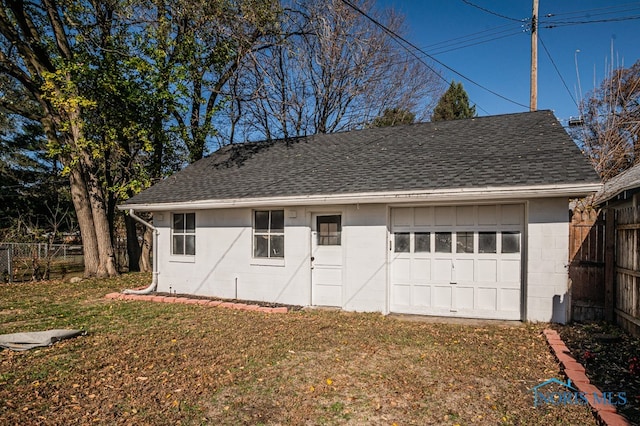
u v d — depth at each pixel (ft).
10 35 43.34
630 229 19.84
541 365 15.83
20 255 49.11
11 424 11.37
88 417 11.82
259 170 35.12
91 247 47.29
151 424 11.41
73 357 17.28
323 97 71.87
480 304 24.35
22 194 77.46
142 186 43.47
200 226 33.86
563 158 23.27
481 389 13.61
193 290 34.06
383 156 30.60
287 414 11.97
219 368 15.72
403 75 76.74
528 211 22.70
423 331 21.15
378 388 13.74
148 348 18.45
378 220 26.17
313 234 28.91
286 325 22.79
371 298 26.23
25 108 57.93
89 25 42.63
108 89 40.32
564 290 21.94
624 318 20.42
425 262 25.59
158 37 41.83
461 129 32.68
